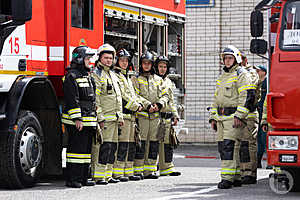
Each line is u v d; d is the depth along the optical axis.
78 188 10.41
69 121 10.55
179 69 15.79
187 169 14.30
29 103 10.73
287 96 9.30
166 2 14.84
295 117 9.24
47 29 10.92
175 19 15.27
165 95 12.48
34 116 10.29
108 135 11.12
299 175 10.09
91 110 10.61
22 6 8.75
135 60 13.57
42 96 10.54
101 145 11.09
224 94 10.73
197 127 22.09
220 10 21.95
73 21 11.14
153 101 12.32
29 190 9.99
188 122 22.16
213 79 22.02
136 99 12.09
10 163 9.73
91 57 10.66
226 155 10.61
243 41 21.80
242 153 11.44
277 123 9.34
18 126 9.81
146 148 12.40
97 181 11.09
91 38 11.70
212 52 22.02
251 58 21.73
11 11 8.86
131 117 11.96
